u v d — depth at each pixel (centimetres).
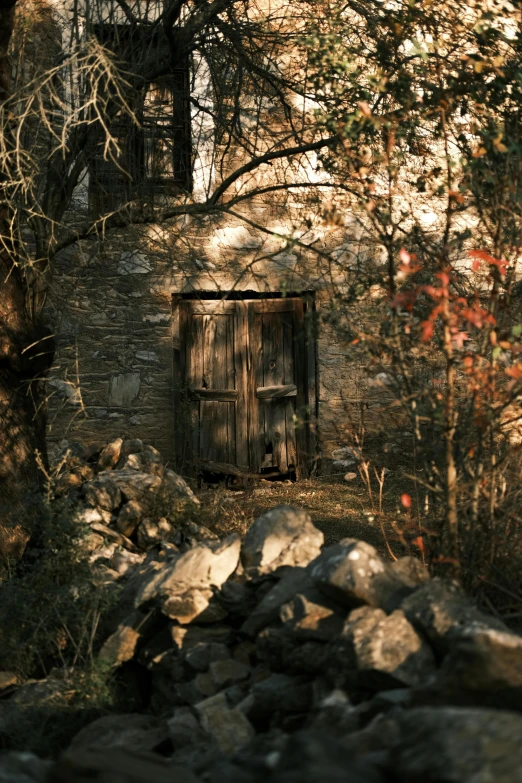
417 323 424
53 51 763
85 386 988
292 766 212
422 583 368
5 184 556
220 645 395
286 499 923
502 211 420
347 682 311
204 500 859
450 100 463
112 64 525
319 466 1041
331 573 344
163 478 723
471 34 561
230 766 235
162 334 1001
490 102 490
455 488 405
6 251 625
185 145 932
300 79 806
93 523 650
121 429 998
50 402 975
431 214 920
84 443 988
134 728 367
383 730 238
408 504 416
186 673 392
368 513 834
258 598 405
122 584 510
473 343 518
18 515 581
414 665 302
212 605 406
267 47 798
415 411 411
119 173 816
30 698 412
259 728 342
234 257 999
